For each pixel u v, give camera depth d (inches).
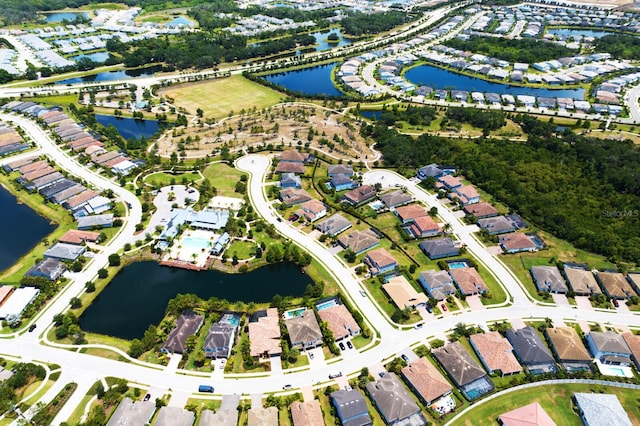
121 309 5364.2
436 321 5182.1
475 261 6151.6
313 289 5457.7
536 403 4148.6
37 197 7391.7
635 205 7106.3
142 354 4709.6
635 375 4574.3
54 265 5743.1
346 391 4207.7
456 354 4611.2
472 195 7386.8
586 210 7042.3
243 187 7642.7
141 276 5885.8
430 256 6171.3
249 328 4906.5
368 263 6013.8
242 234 6574.8
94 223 6648.6
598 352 4724.4
